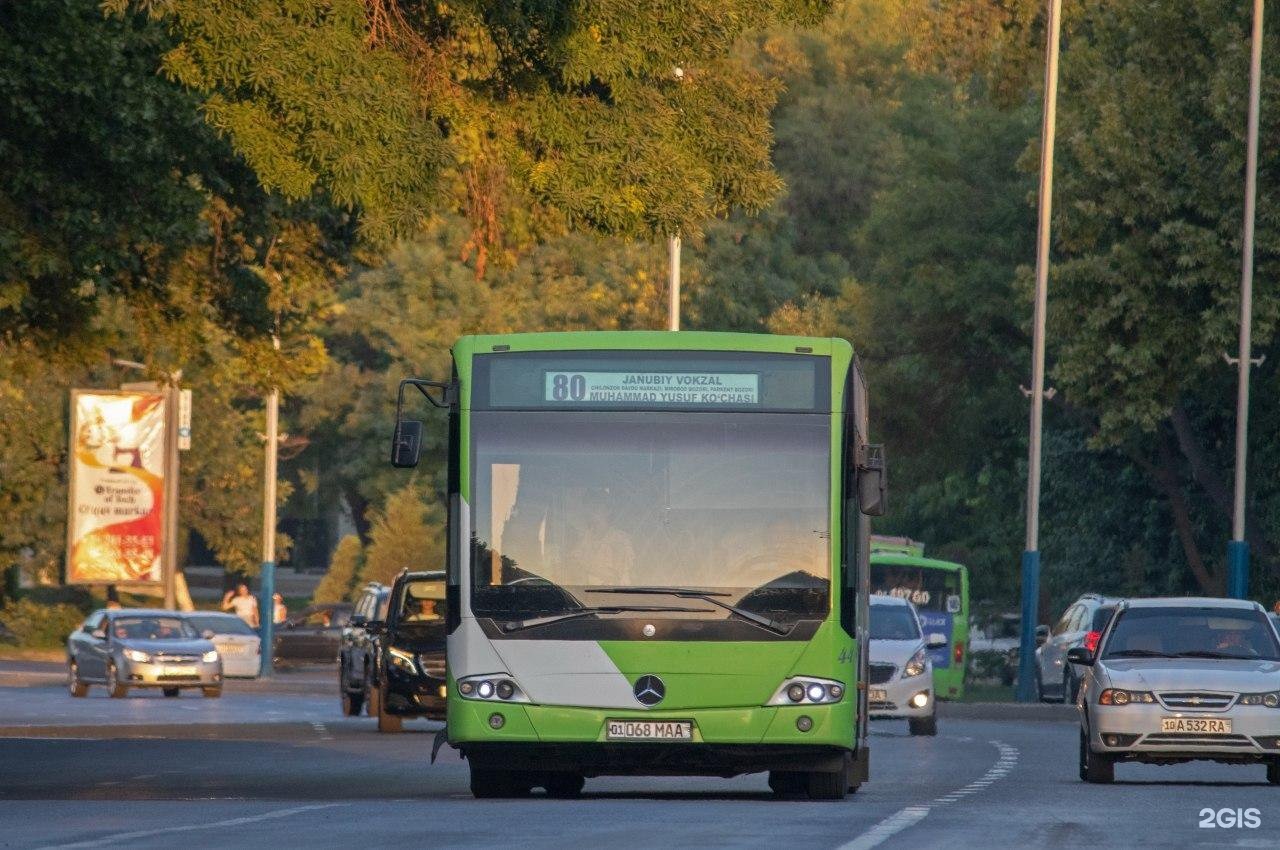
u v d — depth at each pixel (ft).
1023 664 428.15
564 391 162.71
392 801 162.81
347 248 290.15
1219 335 419.13
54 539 624.59
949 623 428.15
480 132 204.23
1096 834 130.72
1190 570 488.02
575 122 198.90
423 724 342.03
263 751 256.73
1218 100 417.90
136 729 303.07
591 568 159.43
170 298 278.67
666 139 200.34
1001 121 526.57
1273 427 459.73
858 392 167.02
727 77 210.18
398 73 188.55
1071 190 435.53
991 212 522.06
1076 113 442.50
